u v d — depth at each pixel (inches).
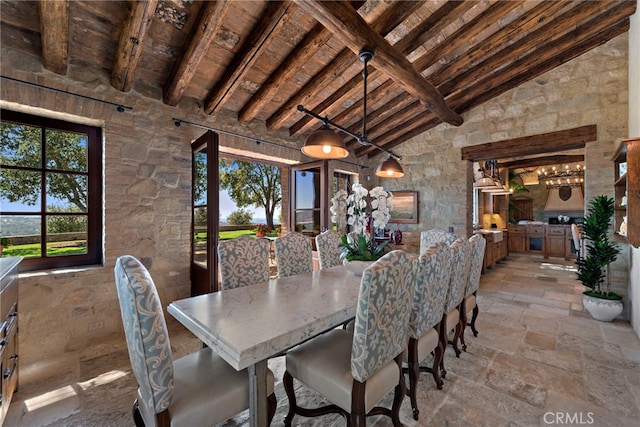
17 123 88.5
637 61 110.7
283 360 91.4
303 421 64.7
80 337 94.3
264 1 88.9
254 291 73.9
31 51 84.3
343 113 160.9
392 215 215.9
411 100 157.6
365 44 94.8
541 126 155.6
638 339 104.4
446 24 108.3
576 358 90.9
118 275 44.6
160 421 42.1
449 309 80.4
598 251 127.0
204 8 84.7
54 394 72.1
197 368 53.9
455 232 188.7
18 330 77.5
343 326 103.6
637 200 80.7
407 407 68.6
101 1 77.8
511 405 68.7
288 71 113.5
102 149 102.3
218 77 114.7
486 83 155.9
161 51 98.5
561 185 323.6
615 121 134.8
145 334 40.6
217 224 107.4
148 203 110.0
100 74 97.9
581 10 117.6
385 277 48.4
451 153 189.9
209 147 106.0
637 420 63.5
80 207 99.8
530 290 171.9
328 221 161.2
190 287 121.8
